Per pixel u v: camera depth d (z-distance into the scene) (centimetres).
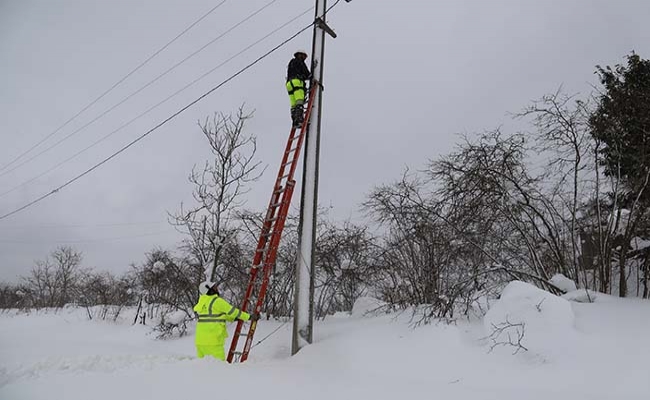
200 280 1252
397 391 454
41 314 2417
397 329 689
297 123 824
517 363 519
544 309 553
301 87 841
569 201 916
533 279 834
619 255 863
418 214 923
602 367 468
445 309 698
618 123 819
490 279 810
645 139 799
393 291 984
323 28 855
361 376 537
